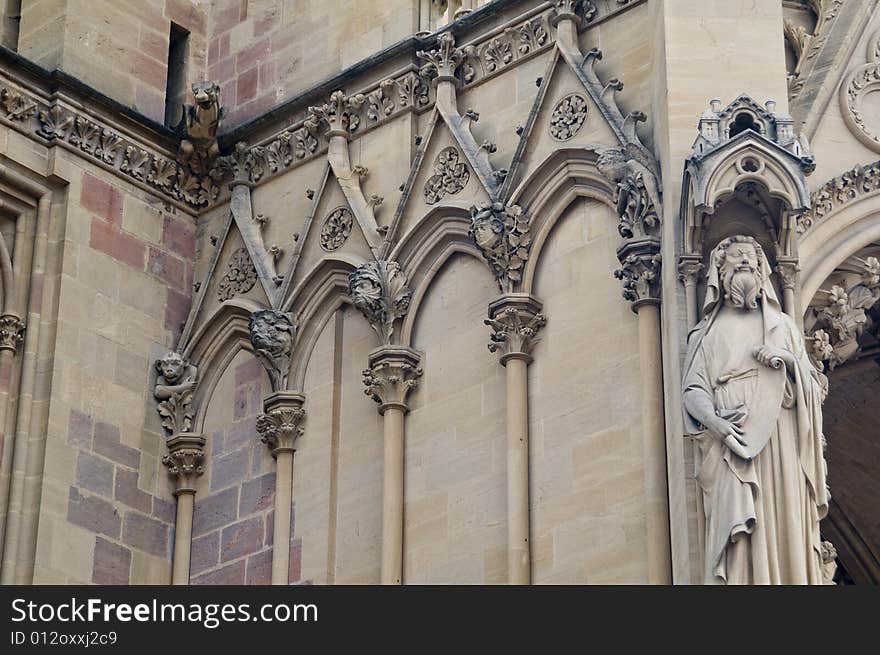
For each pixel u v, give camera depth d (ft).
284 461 115.85
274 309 118.62
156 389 121.19
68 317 119.14
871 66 104.78
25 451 115.85
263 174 124.47
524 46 115.65
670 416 98.22
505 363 108.27
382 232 116.57
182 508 118.93
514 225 110.11
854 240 101.09
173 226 125.49
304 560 113.09
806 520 90.68
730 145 96.94
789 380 92.53
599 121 109.81
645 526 100.78
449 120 116.06
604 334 105.81
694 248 97.50
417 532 109.29
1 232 120.67
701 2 103.30
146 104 127.34
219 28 130.62
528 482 105.70
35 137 121.80
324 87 122.31
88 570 115.14
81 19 125.90
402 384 112.37
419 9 121.70
